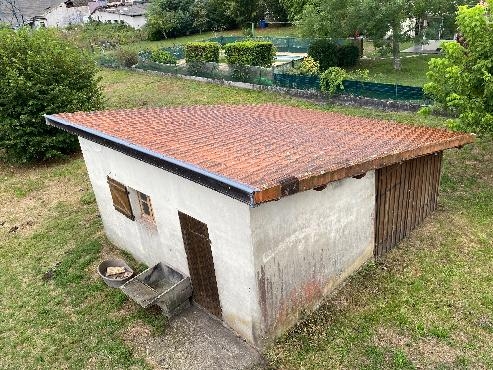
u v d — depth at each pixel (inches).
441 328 272.1
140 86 931.3
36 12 2033.7
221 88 856.3
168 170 245.0
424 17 858.8
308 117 406.9
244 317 267.4
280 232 248.8
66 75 595.5
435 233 364.8
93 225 429.7
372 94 668.1
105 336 291.6
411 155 287.0
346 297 304.3
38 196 510.0
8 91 538.0
